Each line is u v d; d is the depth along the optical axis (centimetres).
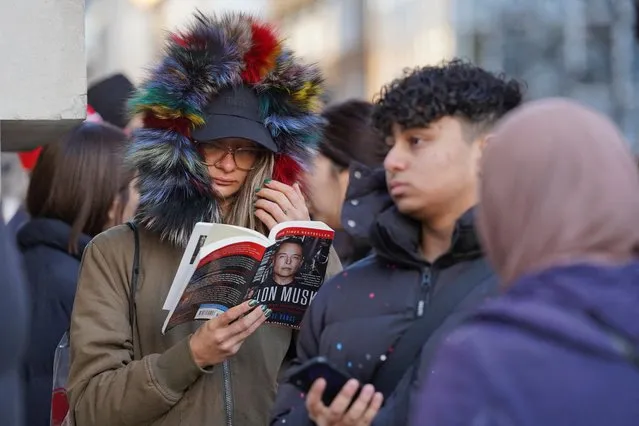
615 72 2566
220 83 428
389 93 359
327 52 4125
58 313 536
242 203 438
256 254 386
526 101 363
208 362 398
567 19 2658
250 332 396
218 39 434
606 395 238
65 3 420
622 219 253
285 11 4569
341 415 327
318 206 572
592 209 253
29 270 542
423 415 249
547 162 255
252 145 437
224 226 384
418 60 3316
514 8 2786
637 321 243
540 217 254
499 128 268
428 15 3178
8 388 312
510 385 240
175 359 399
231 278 390
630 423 237
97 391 406
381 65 3766
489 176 263
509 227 259
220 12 448
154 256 427
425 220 357
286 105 442
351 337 353
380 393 336
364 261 372
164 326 398
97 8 3073
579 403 237
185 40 434
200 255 380
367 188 383
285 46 446
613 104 2562
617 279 248
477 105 350
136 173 432
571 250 253
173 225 421
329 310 362
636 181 259
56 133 467
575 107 262
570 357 240
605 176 254
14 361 314
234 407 418
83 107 423
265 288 400
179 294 387
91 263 428
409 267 356
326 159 573
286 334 433
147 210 424
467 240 344
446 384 246
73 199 555
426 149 353
